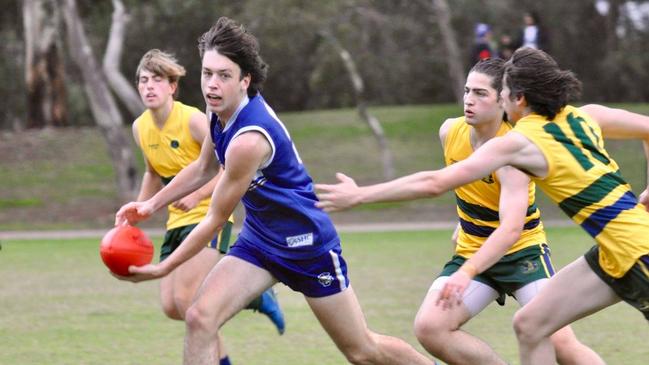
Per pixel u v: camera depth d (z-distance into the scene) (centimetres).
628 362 2509
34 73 10906
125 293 3941
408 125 10962
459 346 1952
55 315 3359
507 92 1795
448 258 5097
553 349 1858
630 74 14312
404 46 13450
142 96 2480
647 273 1730
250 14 9812
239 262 1906
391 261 4962
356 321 1936
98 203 8706
